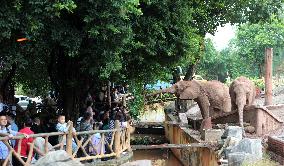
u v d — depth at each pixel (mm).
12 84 18703
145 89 24312
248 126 19188
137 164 12469
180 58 17344
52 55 16109
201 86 20219
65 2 11445
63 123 11969
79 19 13430
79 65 15758
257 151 14211
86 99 17172
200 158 18328
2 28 11430
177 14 16188
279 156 14312
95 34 12773
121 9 12453
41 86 21375
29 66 18578
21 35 12297
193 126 22734
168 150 25156
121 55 15430
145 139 26922
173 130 25375
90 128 13086
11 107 15492
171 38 16469
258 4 25266
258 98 26797
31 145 10562
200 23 24062
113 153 13328
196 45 17750
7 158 10047
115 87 22719
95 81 16906
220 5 23562
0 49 12477
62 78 16422
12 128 12203
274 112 21109
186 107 28734
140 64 17250
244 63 55469
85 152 12266
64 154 8148
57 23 12781
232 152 14438
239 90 19547
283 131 18266
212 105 20172
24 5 11484
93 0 12328
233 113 20016
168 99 31656
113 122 14430
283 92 31969
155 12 15648
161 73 18172
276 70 56156
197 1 20297
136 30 15312
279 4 25734
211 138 18172
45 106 19266
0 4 11219
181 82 20609
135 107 24031
